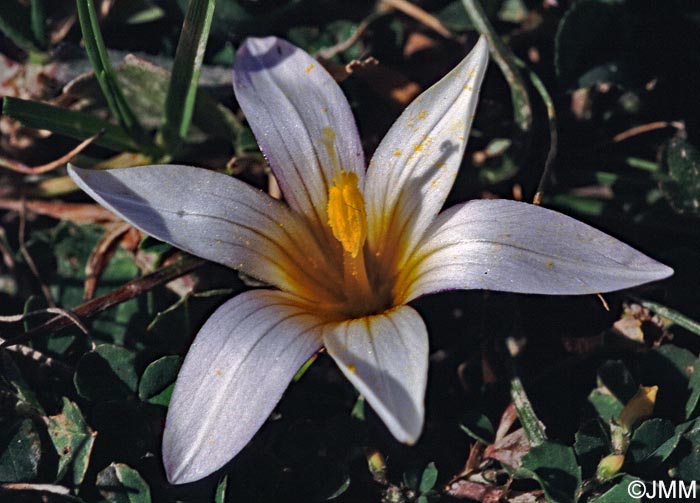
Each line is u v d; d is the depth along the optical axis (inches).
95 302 6.1
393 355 5.2
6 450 5.8
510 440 5.9
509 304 6.3
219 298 6.2
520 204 5.6
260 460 5.8
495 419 6.0
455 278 5.5
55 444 5.8
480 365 6.2
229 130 6.5
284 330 5.4
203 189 5.6
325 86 5.9
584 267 5.4
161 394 5.8
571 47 6.5
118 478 5.7
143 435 5.8
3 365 6.0
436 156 5.7
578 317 6.3
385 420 5.0
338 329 5.4
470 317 6.3
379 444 6.0
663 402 5.9
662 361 6.0
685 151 6.4
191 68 6.2
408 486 5.8
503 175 6.5
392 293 5.8
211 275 6.3
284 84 5.9
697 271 6.2
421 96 5.8
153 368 5.8
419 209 5.7
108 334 6.2
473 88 5.6
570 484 5.6
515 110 6.4
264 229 5.7
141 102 6.5
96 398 5.9
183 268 6.2
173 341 6.1
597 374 6.0
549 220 5.5
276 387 5.3
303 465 5.8
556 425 6.0
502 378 6.1
